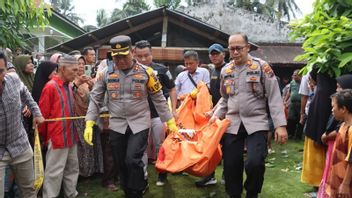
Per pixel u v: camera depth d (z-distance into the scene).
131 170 3.54
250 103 3.47
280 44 15.17
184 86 5.29
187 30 10.21
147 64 4.47
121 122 3.67
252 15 16.25
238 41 3.45
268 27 16.17
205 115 4.49
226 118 3.63
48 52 10.38
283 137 3.34
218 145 3.89
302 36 3.85
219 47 4.77
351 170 2.80
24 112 3.96
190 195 4.39
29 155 3.29
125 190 3.78
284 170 5.62
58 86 3.99
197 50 9.25
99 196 4.33
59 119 3.94
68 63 4.00
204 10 16.58
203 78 5.28
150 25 9.73
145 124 3.68
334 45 3.31
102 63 4.74
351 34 3.24
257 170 3.33
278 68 13.17
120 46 3.51
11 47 4.80
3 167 3.10
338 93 2.97
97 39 9.65
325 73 3.68
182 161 3.79
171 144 3.97
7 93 3.04
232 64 3.63
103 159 4.68
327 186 3.28
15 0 4.20
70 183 4.19
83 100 4.52
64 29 15.74
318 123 3.73
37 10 4.68
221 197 4.31
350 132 2.87
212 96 4.88
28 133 4.19
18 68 4.67
